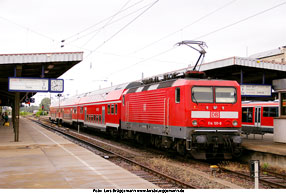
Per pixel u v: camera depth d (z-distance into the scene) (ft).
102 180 28.37
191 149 42.16
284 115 47.96
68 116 126.62
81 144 66.33
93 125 90.99
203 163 44.37
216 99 43.52
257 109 81.46
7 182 27.17
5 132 87.40
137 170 38.58
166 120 47.57
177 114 44.37
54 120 163.02
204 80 43.80
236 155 44.75
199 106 42.73
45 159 39.68
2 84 88.63
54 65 61.00
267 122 77.82
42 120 220.64
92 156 42.57
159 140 53.26
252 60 52.47
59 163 36.88
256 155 44.19
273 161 40.73
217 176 35.58
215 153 43.68
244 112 87.04
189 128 42.34
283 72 60.44
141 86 59.62
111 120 74.79
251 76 67.36
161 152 53.78
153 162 43.88
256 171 25.25
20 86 55.93
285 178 34.35
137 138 61.98
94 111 90.48
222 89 44.06
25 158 40.29
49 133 84.99
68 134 88.69
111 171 32.48
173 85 45.88
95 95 93.66
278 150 38.96
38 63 56.59
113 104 73.87
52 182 27.35
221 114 43.45
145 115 55.36
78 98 116.16
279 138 47.44
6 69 62.95
